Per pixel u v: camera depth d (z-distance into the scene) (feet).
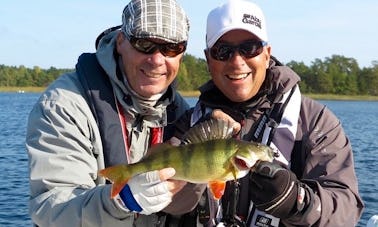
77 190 2.95
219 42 3.48
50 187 2.99
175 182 2.80
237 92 3.50
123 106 3.44
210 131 2.99
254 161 2.81
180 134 3.65
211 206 3.34
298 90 3.56
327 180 3.19
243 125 3.51
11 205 10.46
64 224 2.82
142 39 3.34
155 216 3.43
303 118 3.46
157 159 2.80
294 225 3.05
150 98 3.51
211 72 3.60
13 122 32.89
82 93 3.35
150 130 3.62
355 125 36.06
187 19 3.57
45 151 3.07
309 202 2.88
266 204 2.84
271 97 3.52
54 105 3.18
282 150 3.35
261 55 3.49
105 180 3.28
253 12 3.50
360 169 15.93
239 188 3.34
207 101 3.65
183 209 3.28
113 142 3.34
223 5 3.53
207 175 2.83
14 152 18.47
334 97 77.51
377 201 10.91
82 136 3.20
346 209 3.07
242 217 3.34
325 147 3.31
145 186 2.60
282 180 2.80
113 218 2.70
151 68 3.41
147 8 3.35
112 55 3.41
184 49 3.53
